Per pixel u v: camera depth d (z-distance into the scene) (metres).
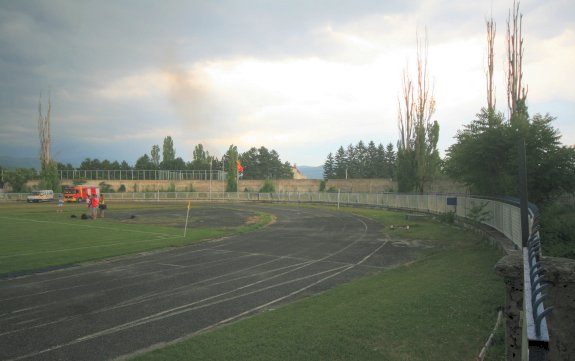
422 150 41.41
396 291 9.68
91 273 13.08
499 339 6.23
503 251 13.66
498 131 17.89
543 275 4.07
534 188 16.28
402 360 5.79
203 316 8.65
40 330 7.86
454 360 5.74
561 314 4.27
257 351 6.26
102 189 86.00
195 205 57.28
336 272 13.03
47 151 83.56
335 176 120.88
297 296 10.20
